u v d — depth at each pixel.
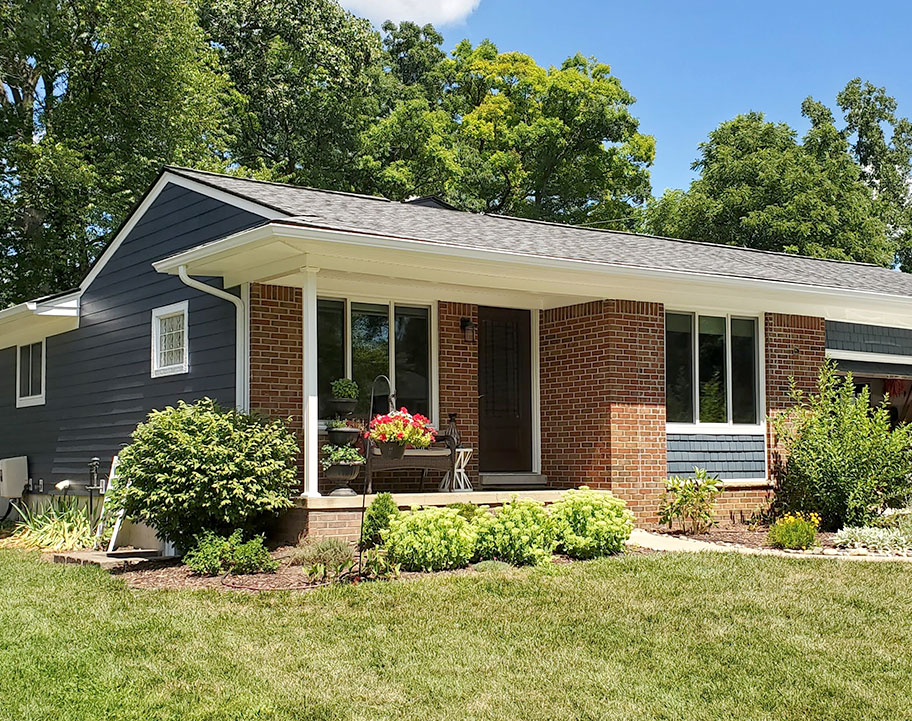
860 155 42.06
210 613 7.98
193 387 12.69
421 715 5.87
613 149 36.88
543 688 6.31
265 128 30.56
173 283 13.37
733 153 33.72
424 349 13.26
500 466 13.95
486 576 9.13
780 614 7.91
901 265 38.81
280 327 11.83
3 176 22.94
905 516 12.61
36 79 24.62
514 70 36.72
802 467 13.16
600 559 9.97
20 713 5.88
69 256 23.36
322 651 7.01
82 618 7.99
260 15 29.22
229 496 10.08
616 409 13.14
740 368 14.55
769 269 15.05
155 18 23.11
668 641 7.23
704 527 12.88
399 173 30.06
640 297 13.39
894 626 7.60
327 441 12.10
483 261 11.08
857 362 16.20
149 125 23.94
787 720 5.82
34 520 14.80
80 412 15.77
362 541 9.88
